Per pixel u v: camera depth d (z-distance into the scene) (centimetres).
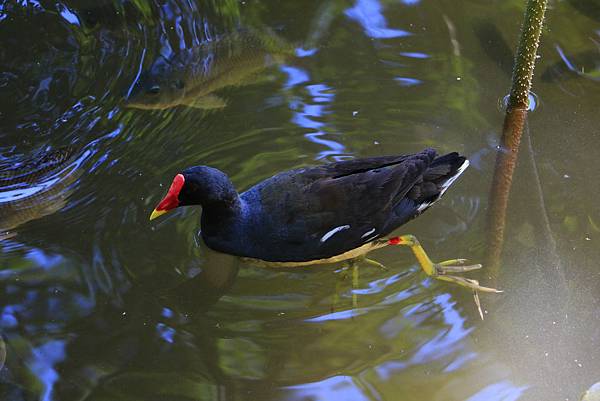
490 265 765
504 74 985
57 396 650
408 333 707
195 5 1103
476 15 1077
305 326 716
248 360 684
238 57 1016
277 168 873
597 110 928
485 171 863
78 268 767
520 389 652
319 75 999
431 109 943
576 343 691
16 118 966
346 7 1098
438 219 820
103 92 996
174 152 901
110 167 886
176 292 747
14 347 690
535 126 910
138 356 686
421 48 1032
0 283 748
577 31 1042
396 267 779
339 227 742
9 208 836
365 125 926
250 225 754
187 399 648
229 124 938
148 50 1048
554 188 838
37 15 1105
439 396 649
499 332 704
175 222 824
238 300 744
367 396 650
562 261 766
